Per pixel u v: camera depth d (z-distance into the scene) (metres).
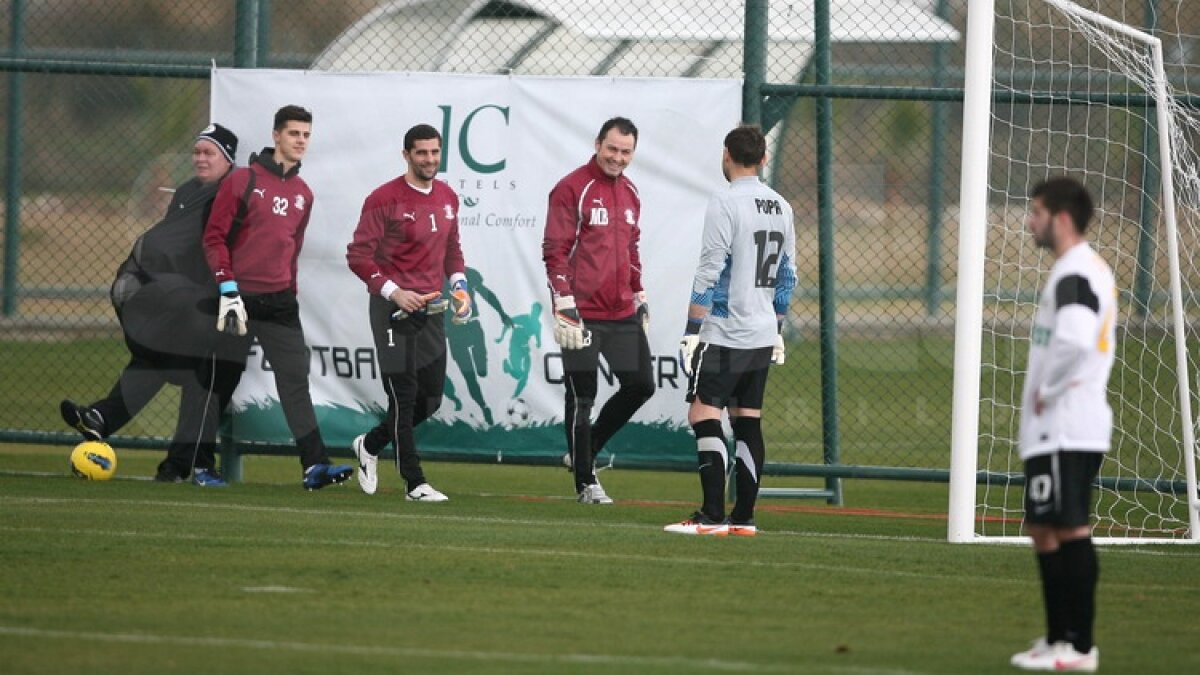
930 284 79.62
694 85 40.22
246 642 22.12
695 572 29.02
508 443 41.47
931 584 28.33
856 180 100.31
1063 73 45.72
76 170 104.00
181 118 107.38
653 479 47.44
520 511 37.75
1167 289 44.31
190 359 40.88
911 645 22.91
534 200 41.09
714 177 40.22
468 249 41.31
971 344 33.88
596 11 51.47
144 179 59.34
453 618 24.22
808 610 25.58
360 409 41.94
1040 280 40.97
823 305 41.03
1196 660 22.28
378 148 41.56
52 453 48.53
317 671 20.47
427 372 39.66
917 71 72.31
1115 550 33.81
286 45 97.31
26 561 28.48
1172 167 38.53
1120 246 48.03
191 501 37.47
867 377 66.19
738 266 33.59
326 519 34.88
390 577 27.69
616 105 40.62
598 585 27.41
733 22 52.91
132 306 40.75
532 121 41.03
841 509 41.38
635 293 39.22
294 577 27.47
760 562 30.33
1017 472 42.31
